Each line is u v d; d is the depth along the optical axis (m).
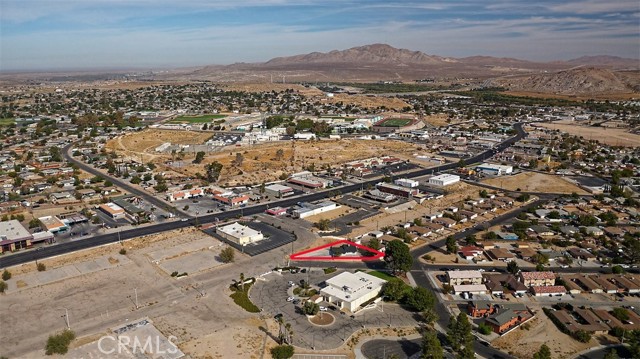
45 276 115.44
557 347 87.56
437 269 121.50
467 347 81.75
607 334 91.94
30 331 91.62
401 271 118.25
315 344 88.19
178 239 140.38
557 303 103.38
